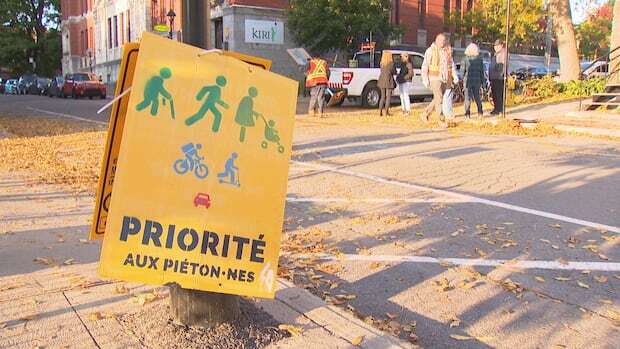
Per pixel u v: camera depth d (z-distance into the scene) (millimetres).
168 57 2926
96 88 37781
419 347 3408
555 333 3760
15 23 65625
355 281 4617
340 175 8742
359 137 12719
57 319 3623
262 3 32250
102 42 54125
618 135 12875
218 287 3072
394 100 23297
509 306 4168
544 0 32656
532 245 5480
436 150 10930
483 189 7793
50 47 66312
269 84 3172
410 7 38844
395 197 7379
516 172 8891
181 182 2959
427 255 5223
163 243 2934
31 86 50594
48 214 6402
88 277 4383
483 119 15445
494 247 5434
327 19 27766
